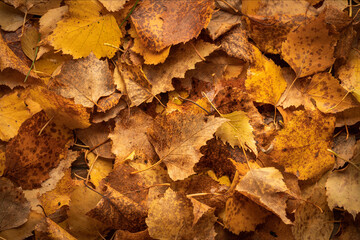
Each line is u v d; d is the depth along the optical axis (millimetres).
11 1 420
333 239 427
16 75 415
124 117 424
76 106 407
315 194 423
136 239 405
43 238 399
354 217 414
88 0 417
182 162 407
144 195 412
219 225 419
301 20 427
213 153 422
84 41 419
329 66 426
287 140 417
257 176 409
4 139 405
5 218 402
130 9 420
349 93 423
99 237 418
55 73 423
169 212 399
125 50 427
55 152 420
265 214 420
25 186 413
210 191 415
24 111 409
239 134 418
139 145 422
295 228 417
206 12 411
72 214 410
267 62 427
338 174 421
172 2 418
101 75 421
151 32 416
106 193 401
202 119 404
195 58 422
